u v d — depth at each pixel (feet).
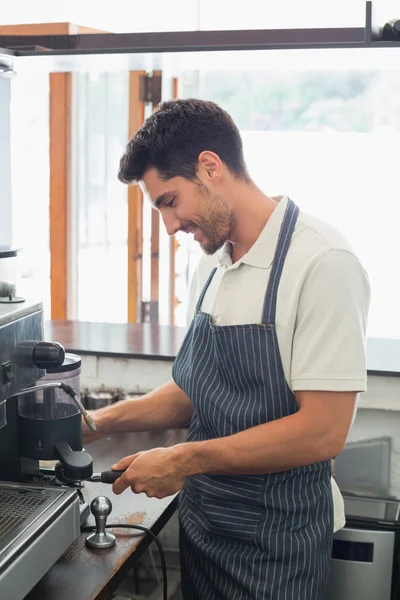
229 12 11.44
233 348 4.28
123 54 5.50
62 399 4.37
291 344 4.17
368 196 13.29
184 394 5.20
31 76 11.28
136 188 10.66
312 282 4.01
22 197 11.98
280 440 4.02
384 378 5.99
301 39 5.14
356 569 5.90
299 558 4.40
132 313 11.03
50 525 3.50
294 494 4.37
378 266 13.46
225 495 4.44
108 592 3.67
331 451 4.06
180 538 5.06
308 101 13.16
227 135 4.14
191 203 4.13
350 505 6.30
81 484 4.51
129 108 10.57
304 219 4.28
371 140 13.11
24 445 4.12
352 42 5.05
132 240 10.82
